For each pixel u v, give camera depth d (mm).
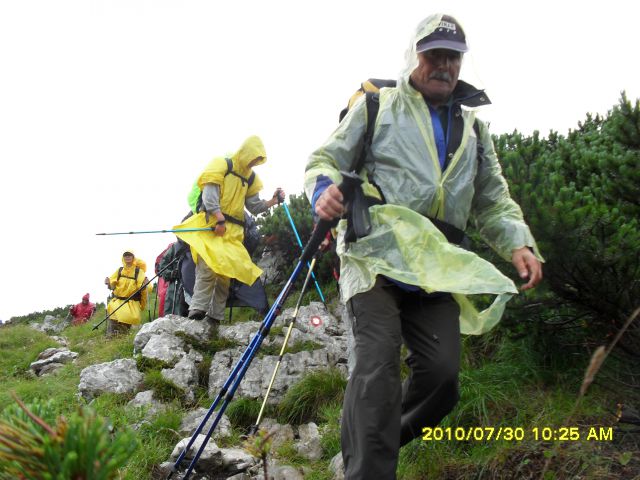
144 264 10578
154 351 6352
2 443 781
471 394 3969
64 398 5766
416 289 2781
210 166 7172
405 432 2910
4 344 11008
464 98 2959
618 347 3527
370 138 2918
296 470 4031
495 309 2824
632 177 3752
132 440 837
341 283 2871
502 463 3227
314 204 2752
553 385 3994
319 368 5531
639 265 3344
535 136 5648
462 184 2869
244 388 5660
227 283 7246
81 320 14039
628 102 4027
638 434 3221
